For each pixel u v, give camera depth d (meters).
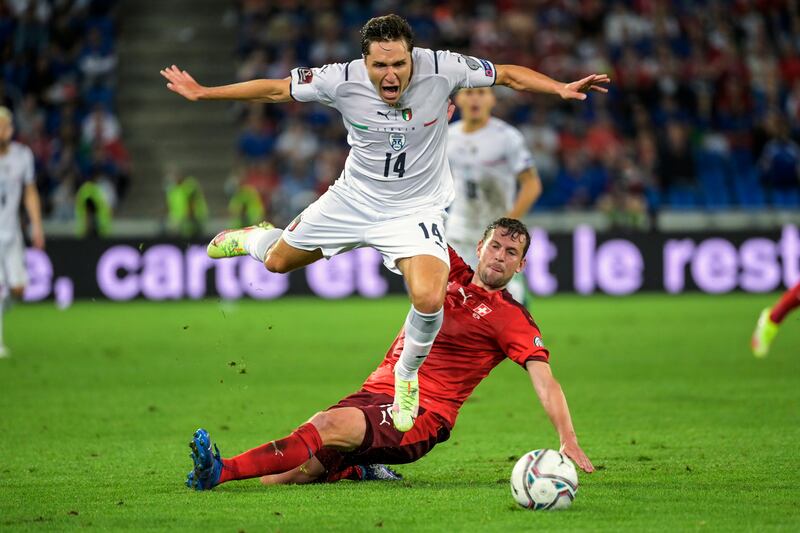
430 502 19.02
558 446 25.78
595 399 33.16
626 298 70.44
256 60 87.12
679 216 74.56
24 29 87.25
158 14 93.19
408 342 19.83
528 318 20.64
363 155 21.44
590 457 23.94
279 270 23.42
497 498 19.38
